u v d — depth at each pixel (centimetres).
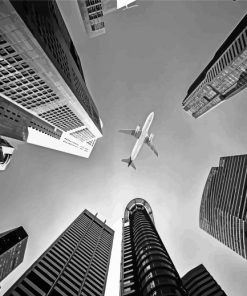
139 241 8769
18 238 14662
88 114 10450
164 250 7469
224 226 13438
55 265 6209
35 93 6981
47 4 6600
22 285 4722
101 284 6781
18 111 7894
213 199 15112
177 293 4519
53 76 6084
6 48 4600
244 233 11025
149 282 5094
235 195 12231
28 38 4381
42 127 10506
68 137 14050
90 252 8831
